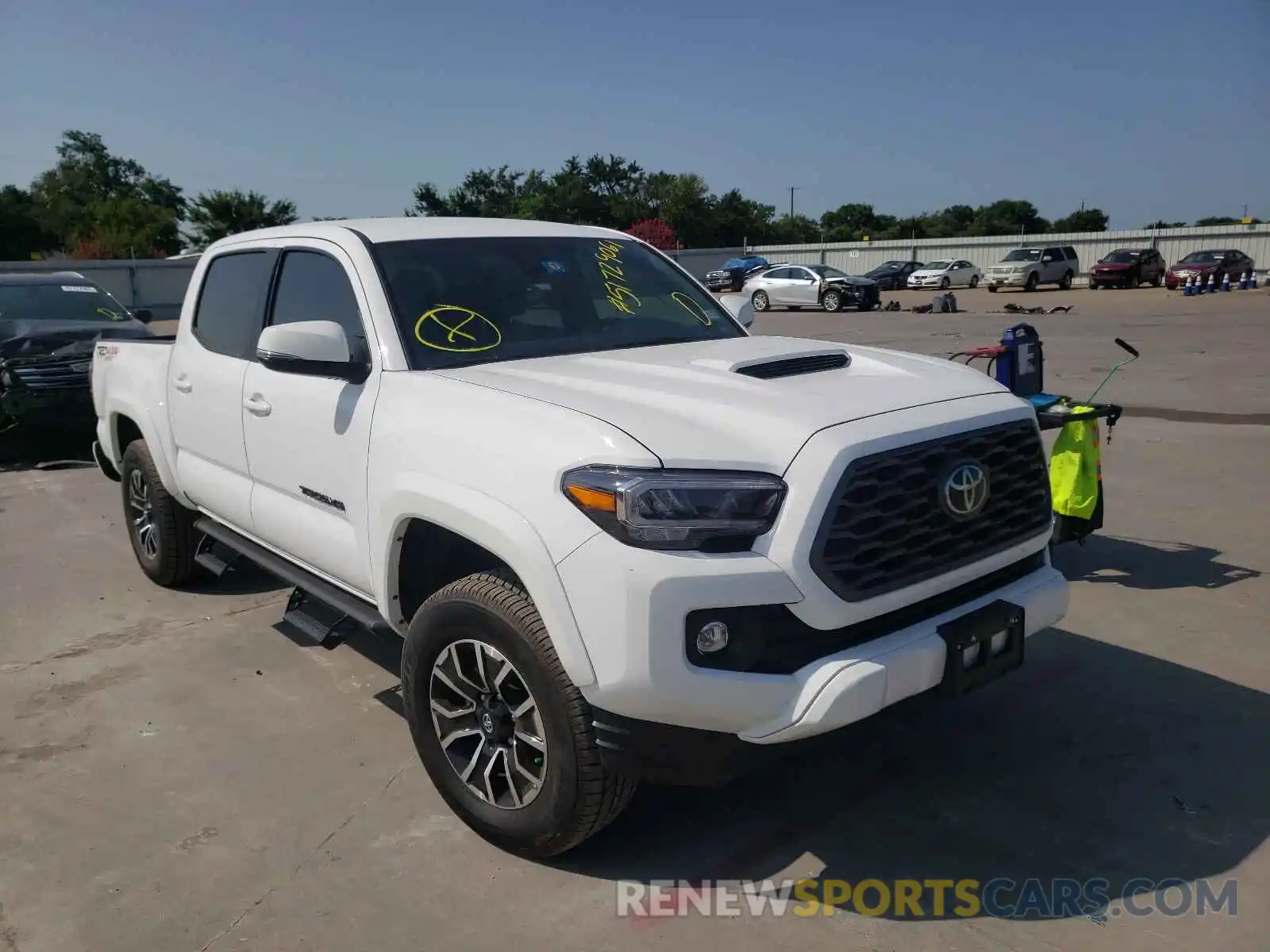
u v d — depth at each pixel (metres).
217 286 4.61
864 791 3.41
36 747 3.86
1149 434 9.17
